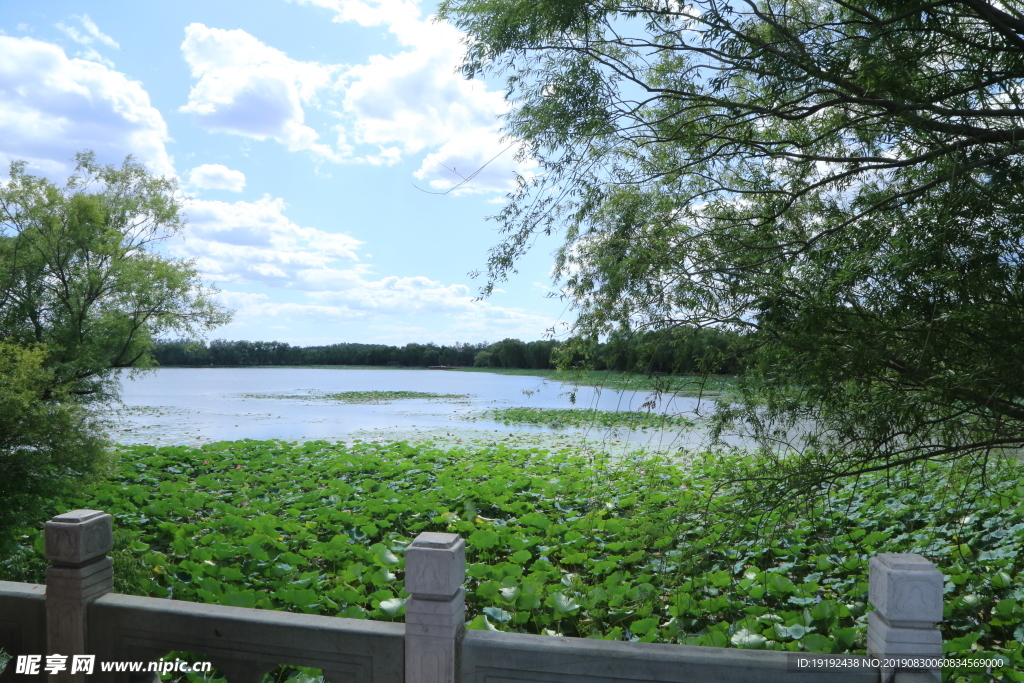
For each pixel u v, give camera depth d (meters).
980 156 2.83
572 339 3.49
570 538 5.70
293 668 3.21
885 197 3.14
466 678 2.13
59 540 2.47
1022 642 3.53
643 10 3.33
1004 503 5.64
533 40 3.54
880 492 6.73
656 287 3.08
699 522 3.54
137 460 10.46
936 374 2.75
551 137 3.59
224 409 22.97
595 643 2.11
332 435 15.96
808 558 5.34
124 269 12.02
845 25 3.28
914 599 1.90
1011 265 2.54
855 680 1.95
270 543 5.36
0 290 11.27
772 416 2.89
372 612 3.97
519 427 17.64
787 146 3.58
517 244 3.87
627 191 3.66
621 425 15.29
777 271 2.87
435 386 38.72
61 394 6.05
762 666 1.99
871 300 2.69
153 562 5.18
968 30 3.02
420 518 6.79
